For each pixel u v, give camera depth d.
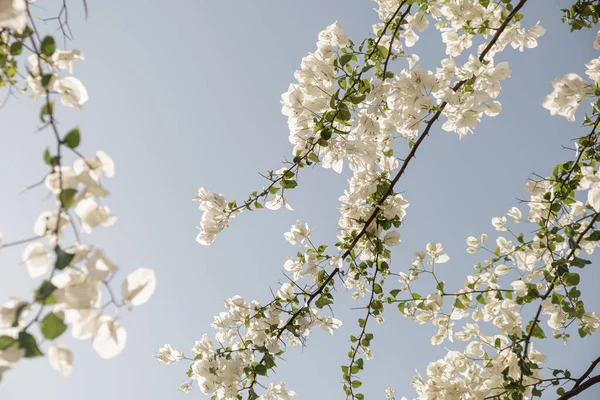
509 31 1.77
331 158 1.62
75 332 0.76
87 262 0.77
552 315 1.55
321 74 1.54
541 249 1.70
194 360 1.77
